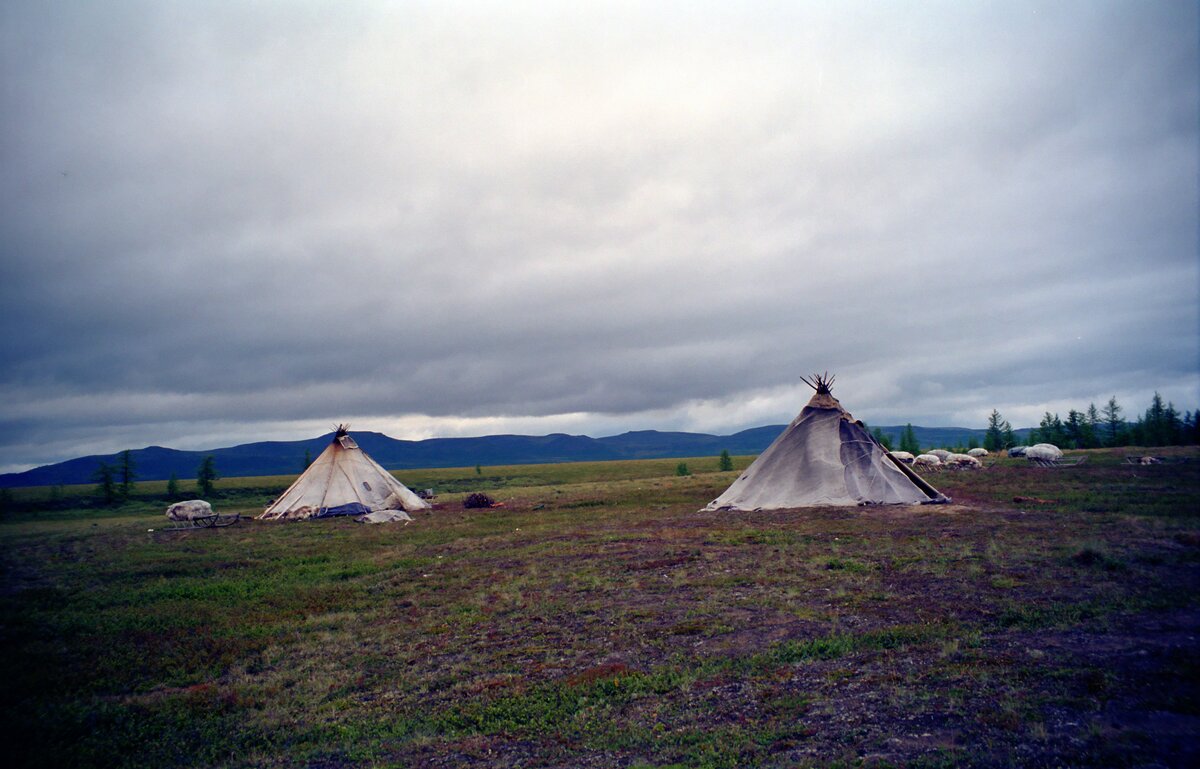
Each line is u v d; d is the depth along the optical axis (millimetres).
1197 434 79188
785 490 30359
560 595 14844
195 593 17234
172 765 7793
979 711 7152
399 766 7309
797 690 8391
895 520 23516
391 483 41531
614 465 138625
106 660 11906
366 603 15461
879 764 6207
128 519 48594
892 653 9414
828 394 32812
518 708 8609
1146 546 16094
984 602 11812
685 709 8148
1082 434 90750
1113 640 9219
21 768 7754
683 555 18625
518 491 63312
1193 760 5785
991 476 39906
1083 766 5824
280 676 10789
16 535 36375
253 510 53500
